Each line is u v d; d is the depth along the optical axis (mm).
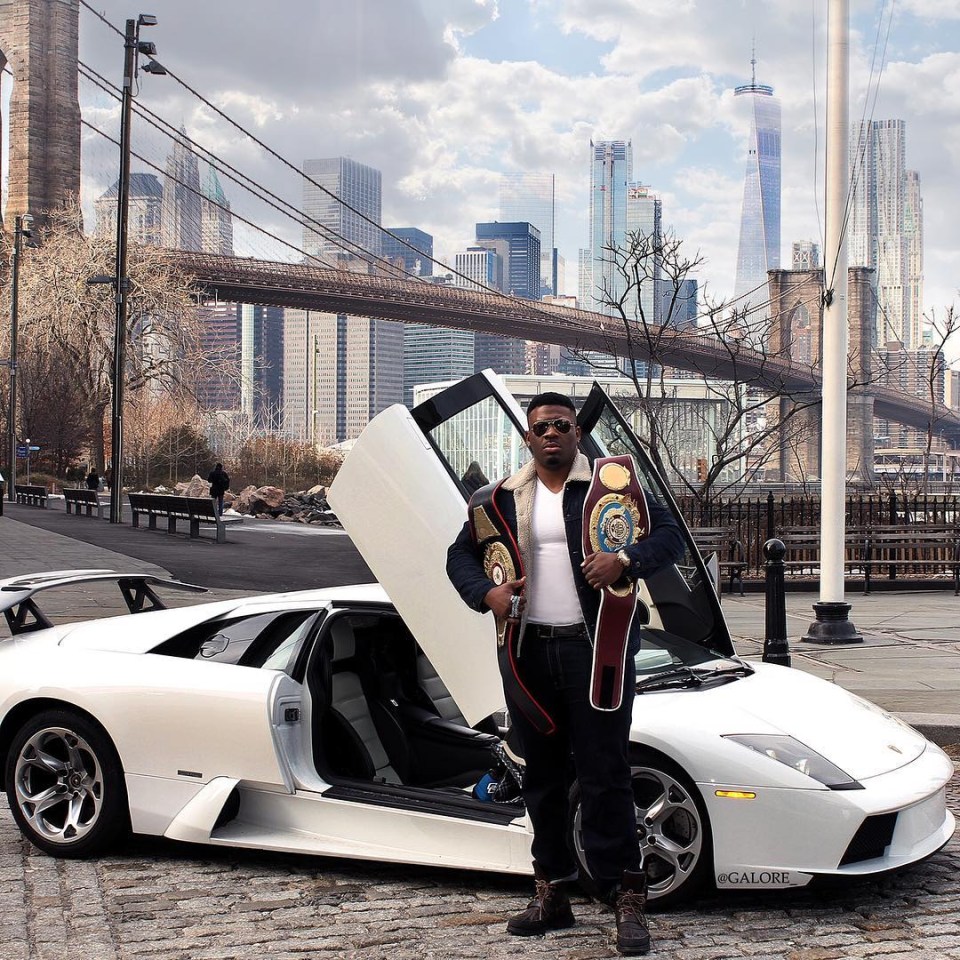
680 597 5164
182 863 4773
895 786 4160
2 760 5109
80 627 5465
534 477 3822
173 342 53844
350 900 4312
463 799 4441
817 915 4113
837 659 9758
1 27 86875
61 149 87438
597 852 3740
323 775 4727
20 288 55750
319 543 23219
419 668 5242
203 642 5133
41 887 4492
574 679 3699
